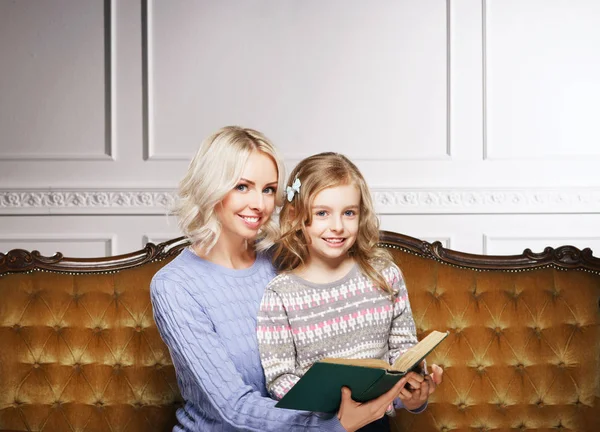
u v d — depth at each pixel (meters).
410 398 1.45
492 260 2.25
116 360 2.16
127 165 3.39
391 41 3.33
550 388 2.13
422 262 2.26
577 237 3.31
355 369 1.15
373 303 1.69
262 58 3.35
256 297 1.66
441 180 3.34
